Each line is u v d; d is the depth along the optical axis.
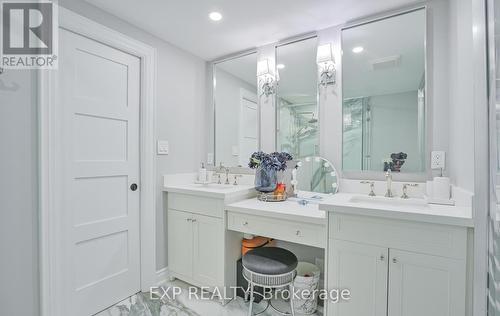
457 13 1.43
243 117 2.45
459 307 1.14
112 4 1.70
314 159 2.07
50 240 1.46
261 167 2.03
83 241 1.70
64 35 1.59
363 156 1.90
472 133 1.22
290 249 2.12
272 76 2.29
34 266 1.41
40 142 1.42
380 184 1.81
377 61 1.85
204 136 2.63
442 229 1.17
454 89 1.49
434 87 1.67
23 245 1.37
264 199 1.99
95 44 1.76
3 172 1.30
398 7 1.76
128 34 1.93
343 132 1.97
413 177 1.73
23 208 1.37
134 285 2.00
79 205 1.68
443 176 1.62
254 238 2.07
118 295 1.89
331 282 1.42
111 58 1.85
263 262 1.52
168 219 2.21
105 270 1.82
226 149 2.54
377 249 1.31
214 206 1.90
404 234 1.24
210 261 1.92
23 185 1.37
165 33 2.10
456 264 1.14
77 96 1.66
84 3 1.66
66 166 1.60
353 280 1.37
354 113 1.93
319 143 2.06
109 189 1.85
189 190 2.02
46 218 1.44
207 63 2.63
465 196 1.28
